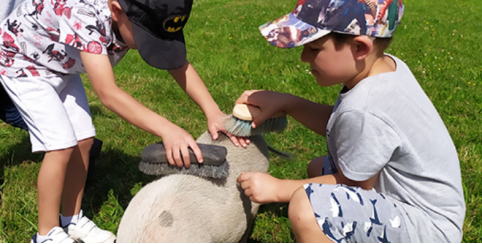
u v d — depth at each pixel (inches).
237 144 68.1
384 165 58.9
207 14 327.3
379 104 57.4
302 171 104.4
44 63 73.5
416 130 59.0
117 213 89.0
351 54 58.9
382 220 58.4
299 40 58.8
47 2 70.9
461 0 428.1
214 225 56.6
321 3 58.2
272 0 406.0
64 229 78.9
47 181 71.6
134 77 165.0
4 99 87.0
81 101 80.7
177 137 59.8
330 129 63.3
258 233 85.3
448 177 61.4
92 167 98.1
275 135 121.0
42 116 71.4
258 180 62.0
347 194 58.8
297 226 58.4
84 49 66.2
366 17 56.8
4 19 77.9
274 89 156.0
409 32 263.9
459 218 62.3
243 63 184.5
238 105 68.2
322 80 63.1
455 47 225.9
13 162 105.7
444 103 145.9
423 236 60.1
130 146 116.4
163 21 64.3
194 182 57.7
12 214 85.4
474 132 124.1
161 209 51.5
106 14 67.9
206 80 164.4
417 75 176.9
